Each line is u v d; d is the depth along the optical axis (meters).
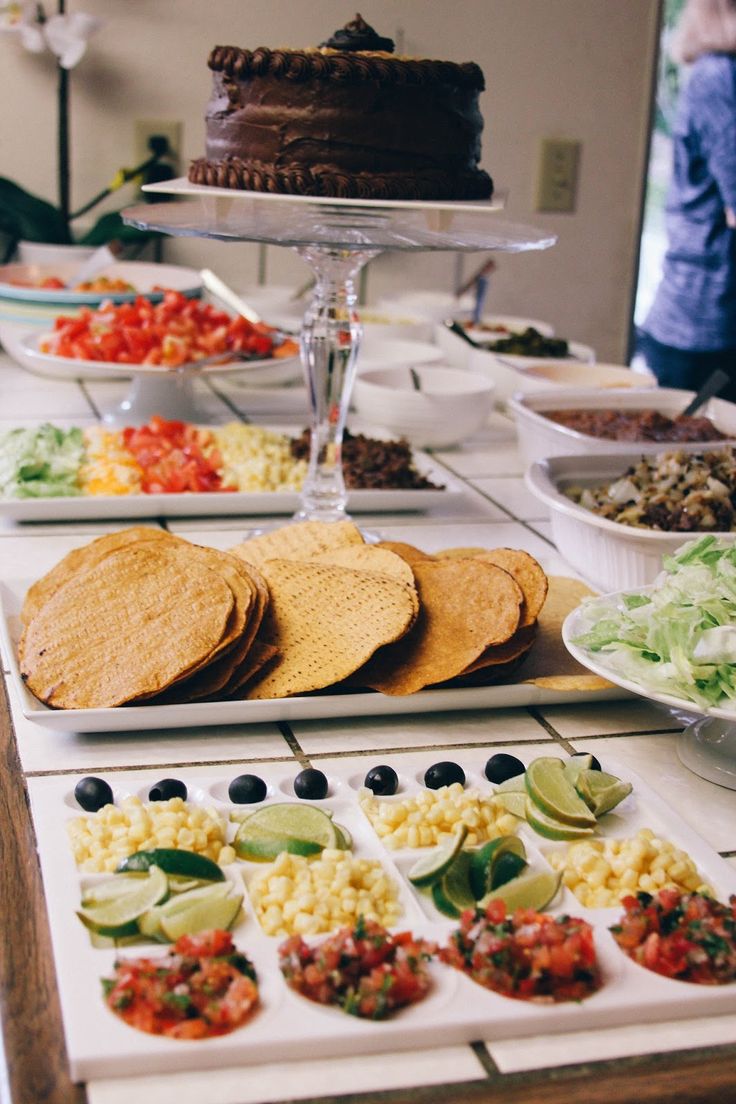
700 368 3.17
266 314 2.52
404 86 1.28
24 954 0.76
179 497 1.60
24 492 1.58
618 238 2.99
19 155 2.66
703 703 0.95
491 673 1.13
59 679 1.06
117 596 1.14
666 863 0.85
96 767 1.00
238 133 1.31
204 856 0.83
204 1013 0.69
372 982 0.70
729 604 1.00
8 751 1.02
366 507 1.67
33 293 2.22
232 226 1.33
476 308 2.61
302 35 2.69
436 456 2.01
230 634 1.10
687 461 1.42
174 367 1.94
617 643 1.03
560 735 1.10
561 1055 0.70
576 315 3.04
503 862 0.84
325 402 1.51
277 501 1.64
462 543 1.57
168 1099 0.65
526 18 2.77
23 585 1.29
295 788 0.95
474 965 0.73
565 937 0.74
